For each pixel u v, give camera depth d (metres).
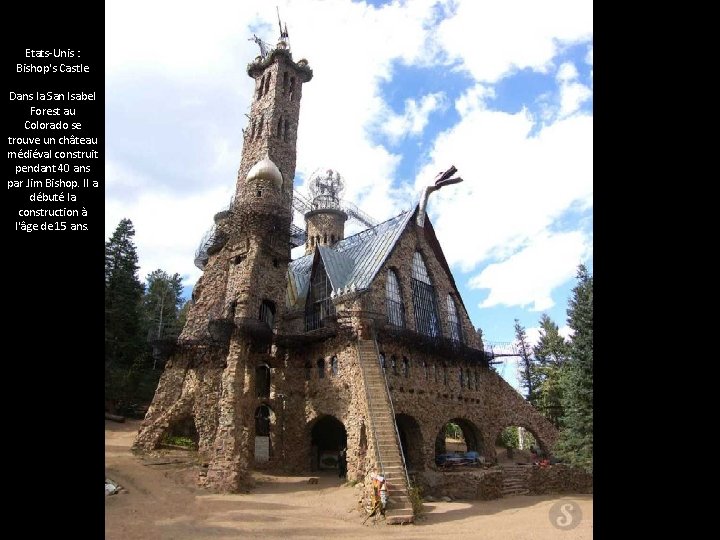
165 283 70.06
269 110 52.16
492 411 46.22
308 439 36.91
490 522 23.45
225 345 36.81
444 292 46.28
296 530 19.89
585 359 33.97
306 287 45.25
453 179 46.09
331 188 63.41
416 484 29.84
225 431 30.27
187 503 23.45
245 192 41.03
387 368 36.53
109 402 49.00
